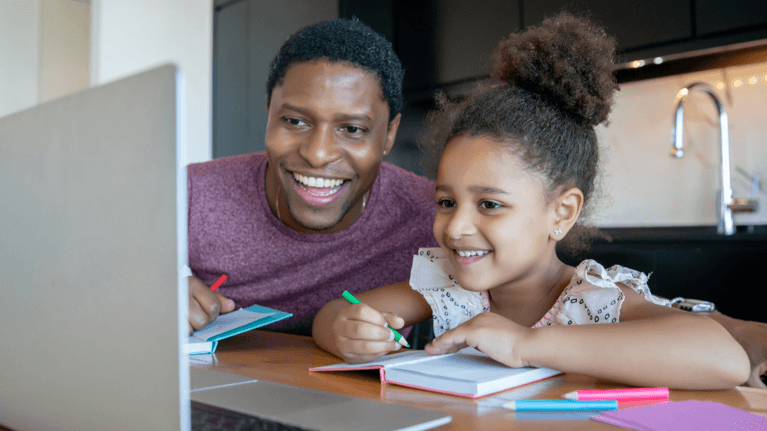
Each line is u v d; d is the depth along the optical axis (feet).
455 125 2.75
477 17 8.46
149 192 1.17
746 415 1.61
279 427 1.40
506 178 2.48
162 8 11.19
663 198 7.88
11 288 1.55
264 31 10.32
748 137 7.32
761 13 6.31
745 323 2.75
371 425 1.37
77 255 1.33
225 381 1.89
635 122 8.05
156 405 1.17
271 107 3.43
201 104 11.80
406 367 2.07
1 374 1.61
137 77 1.18
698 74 7.57
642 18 7.15
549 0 7.77
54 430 1.42
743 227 7.27
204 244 4.04
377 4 9.31
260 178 4.04
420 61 9.13
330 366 2.19
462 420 1.58
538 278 2.81
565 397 1.79
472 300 3.02
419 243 4.06
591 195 2.99
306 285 4.01
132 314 1.21
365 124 3.24
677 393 1.93
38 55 12.67
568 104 2.68
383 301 3.10
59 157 1.37
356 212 3.91
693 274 6.15
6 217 1.56
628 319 2.44
